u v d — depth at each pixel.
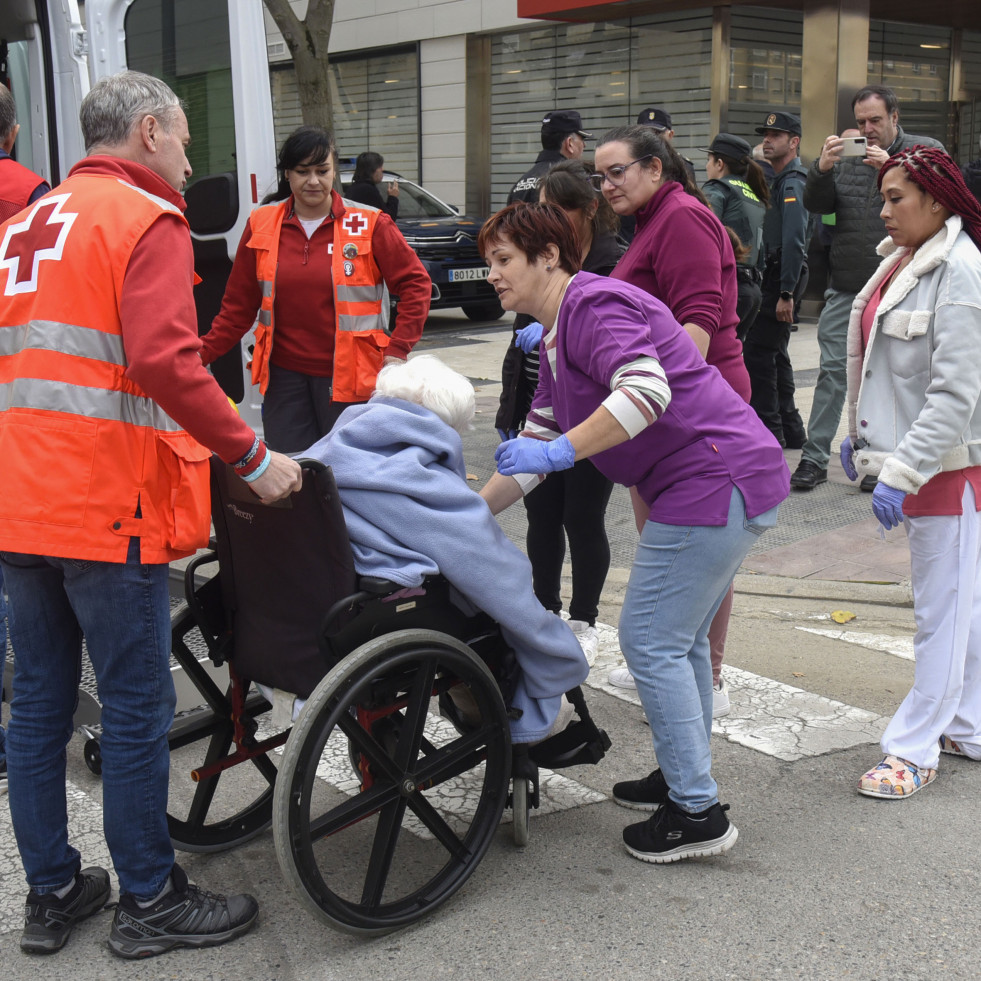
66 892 2.65
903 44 16.23
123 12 5.34
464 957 2.59
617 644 4.50
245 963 2.58
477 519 2.72
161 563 2.45
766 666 4.31
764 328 7.02
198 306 5.43
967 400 3.02
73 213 2.37
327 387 4.61
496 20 16.58
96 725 3.39
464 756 2.75
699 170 15.15
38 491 2.32
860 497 6.39
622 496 6.50
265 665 2.76
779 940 2.63
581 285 2.73
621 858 2.99
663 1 14.18
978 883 2.85
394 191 12.52
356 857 3.03
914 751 3.34
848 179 6.18
